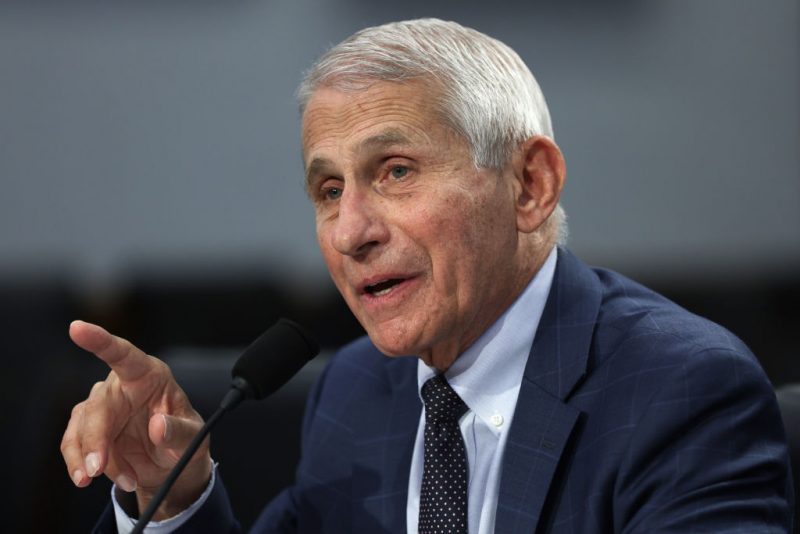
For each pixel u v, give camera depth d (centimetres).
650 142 1179
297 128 1226
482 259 477
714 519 420
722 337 481
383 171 470
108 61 1245
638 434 449
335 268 491
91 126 1246
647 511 433
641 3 1171
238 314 1163
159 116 1241
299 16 1222
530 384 492
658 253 1177
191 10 1236
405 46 470
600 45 1179
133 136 1242
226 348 1136
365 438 560
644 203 1180
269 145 1230
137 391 486
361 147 464
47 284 1118
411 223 462
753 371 462
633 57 1177
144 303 1159
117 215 1241
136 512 520
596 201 1188
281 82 1227
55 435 736
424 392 516
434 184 464
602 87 1181
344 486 555
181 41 1238
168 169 1241
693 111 1173
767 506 427
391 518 526
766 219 1162
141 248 1231
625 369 478
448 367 511
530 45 1189
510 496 468
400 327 472
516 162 493
